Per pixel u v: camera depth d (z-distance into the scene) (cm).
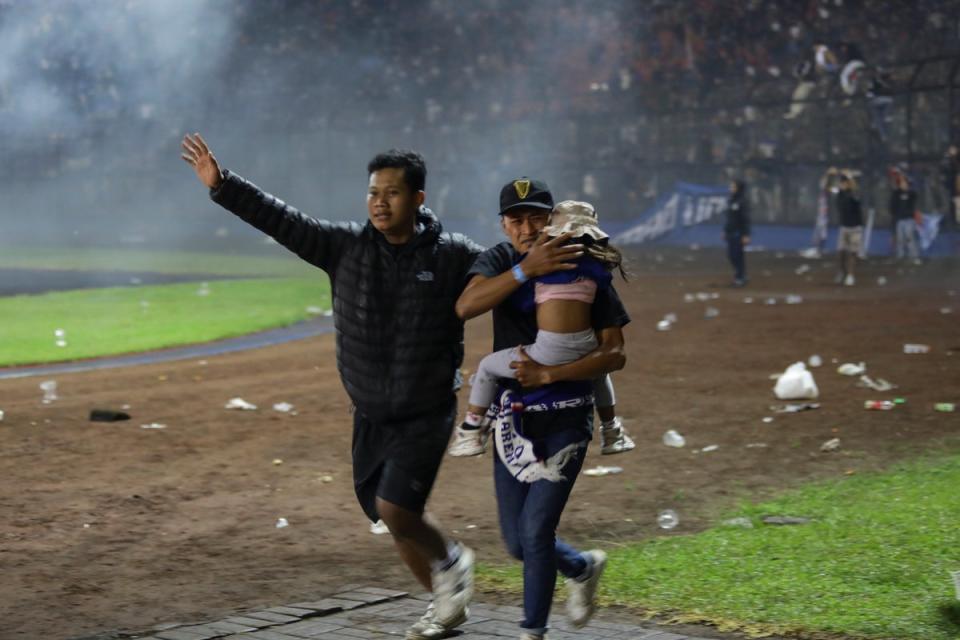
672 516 1357
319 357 2955
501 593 1107
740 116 7031
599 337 884
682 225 7138
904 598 1034
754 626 974
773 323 3444
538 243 870
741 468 1652
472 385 904
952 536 1224
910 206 5878
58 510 1459
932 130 6216
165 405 2233
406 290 903
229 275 5759
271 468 1705
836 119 6588
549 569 869
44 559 1245
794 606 1024
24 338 3275
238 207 901
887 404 2066
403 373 903
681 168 7338
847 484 1516
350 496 1541
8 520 1409
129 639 976
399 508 915
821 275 5241
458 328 923
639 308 3953
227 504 1497
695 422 1994
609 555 1223
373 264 906
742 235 4709
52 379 2573
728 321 3519
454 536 1338
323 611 1042
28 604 1086
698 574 1134
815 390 2184
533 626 867
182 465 1725
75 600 1099
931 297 4172
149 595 1116
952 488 1452
